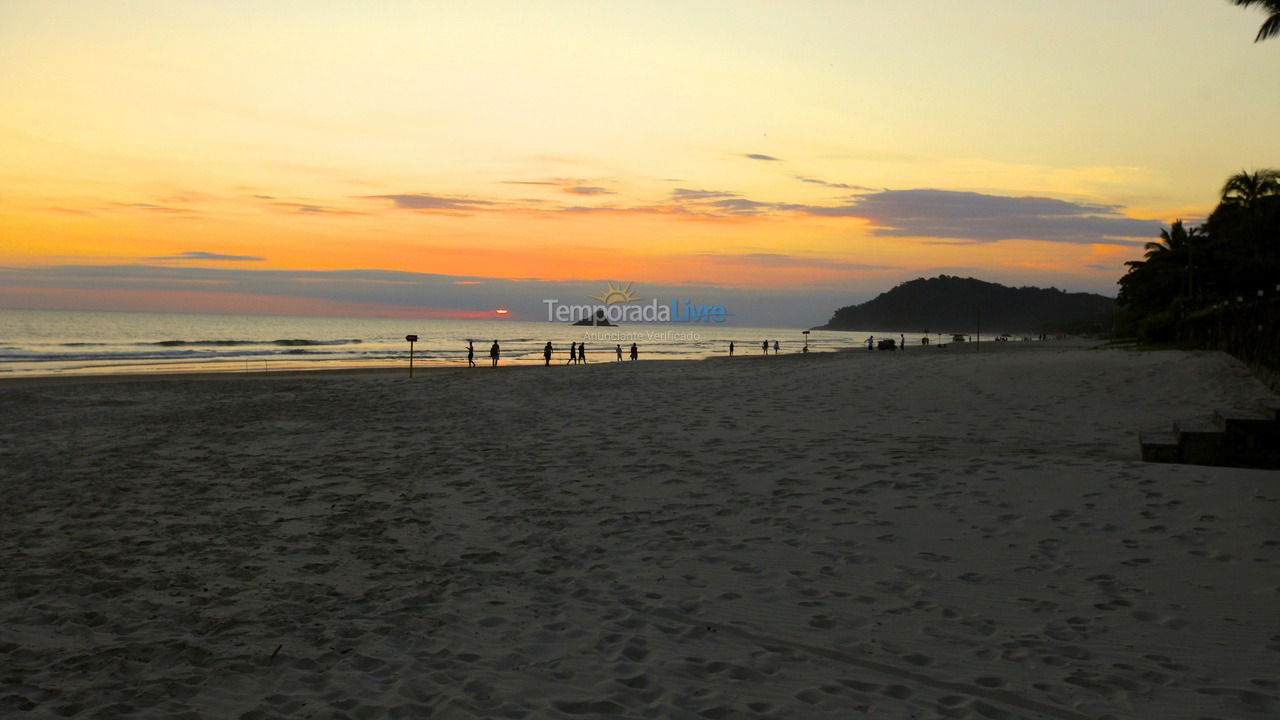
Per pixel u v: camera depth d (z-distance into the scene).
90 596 5.68
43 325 129.62
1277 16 19.41
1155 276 61.25
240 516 7.96
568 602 5.53
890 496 8.14
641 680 4.23
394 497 8.75
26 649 4.72
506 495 8.78
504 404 17.11
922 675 4.23
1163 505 7.26
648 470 9.87
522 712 3.87
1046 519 7.07
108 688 4.18
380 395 19.72
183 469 10.37
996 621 4.96
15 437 13.41
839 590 5.61
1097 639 4.63
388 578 6.10
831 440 11.59
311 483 9.48
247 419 15.34
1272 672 4.14
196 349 69.50
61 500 8.64
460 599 5.62
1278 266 50.47
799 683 4.17
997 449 10.69
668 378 21.78
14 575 6.12
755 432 12.47
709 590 5.69
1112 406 14.09
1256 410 10.34
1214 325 23.36
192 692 4.14
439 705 3.96
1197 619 4.87
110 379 32.12
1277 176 55.50
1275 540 6.20
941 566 6.03
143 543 7.01
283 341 90.38
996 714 3.77
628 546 6.84
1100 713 3.75
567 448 11.55
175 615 5.32
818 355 54.31
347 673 4.39
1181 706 3.80
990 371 18.11
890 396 16.05
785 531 7.12
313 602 5.57
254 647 4.77
